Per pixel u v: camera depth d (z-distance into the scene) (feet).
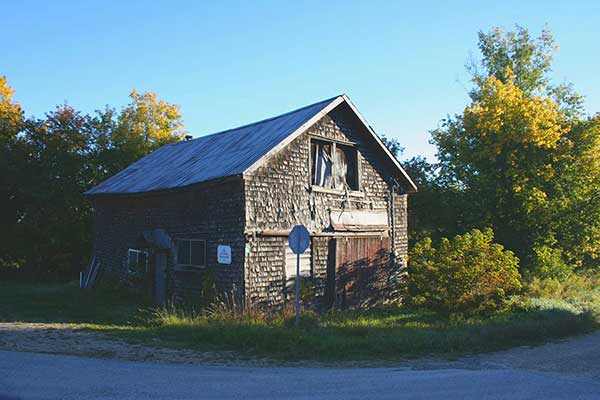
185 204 52.39
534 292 64.75
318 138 53.83
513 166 88.74
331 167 55.62
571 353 32.48
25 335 35.91
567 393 21.53
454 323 44.09
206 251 49.08
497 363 29.09
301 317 39.86
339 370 26.55
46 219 88.53
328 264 53.36
